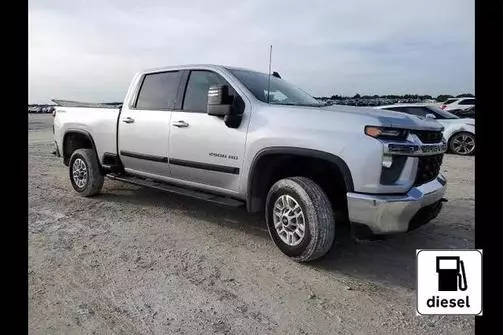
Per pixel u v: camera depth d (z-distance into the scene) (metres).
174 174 4.79
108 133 5.58
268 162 3.94
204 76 4.59
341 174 3.66
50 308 2.88
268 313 2.84
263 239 4.31
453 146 11.38
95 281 3.30
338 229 4.56
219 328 2.65
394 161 3.30
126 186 6.81
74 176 6.12
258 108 3.96
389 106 12.25
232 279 3.35
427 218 3.59
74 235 4.39
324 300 3.03
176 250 3.98
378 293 3.14
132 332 2.60
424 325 2.69
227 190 4.25
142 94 5.23
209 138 4.26
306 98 4.80
